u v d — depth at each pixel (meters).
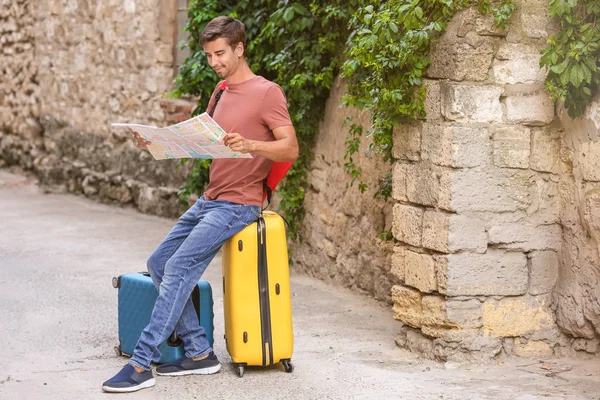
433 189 5.48
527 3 5.37
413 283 5.69
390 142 5.91
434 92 5.46
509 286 5.52
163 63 11.17
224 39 5.04
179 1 11.02
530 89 5.45
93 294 7.41
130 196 11.92
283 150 4.98
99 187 12.55
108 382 5.05
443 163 5.41
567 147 5.46
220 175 5.19
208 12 8.57
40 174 13.79
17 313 6.80
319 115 7.77
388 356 5.72
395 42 5.48
